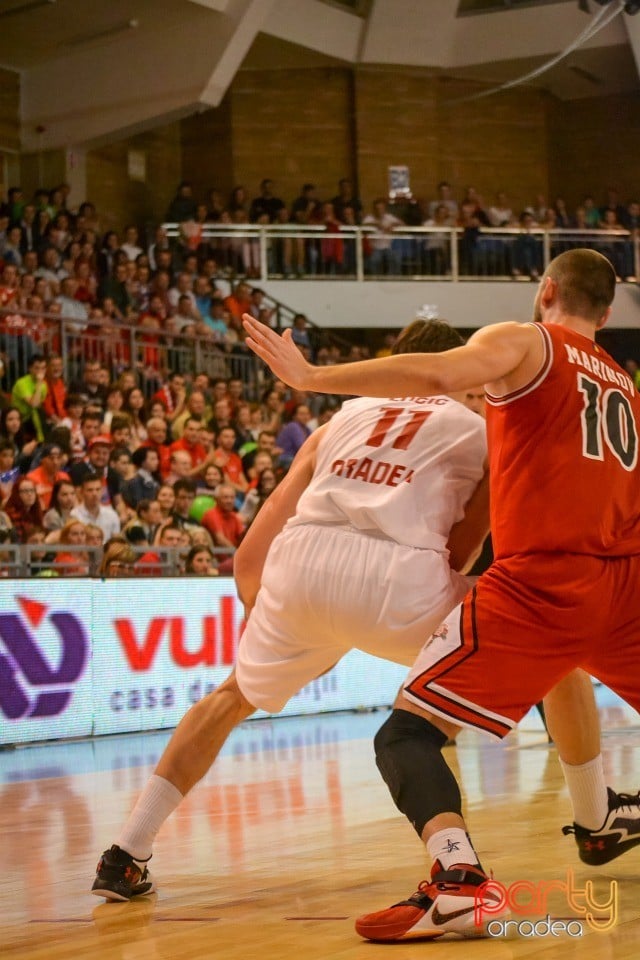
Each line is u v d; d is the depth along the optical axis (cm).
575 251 344
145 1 1808
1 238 1579
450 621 307
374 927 283
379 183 2381
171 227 1933
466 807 514
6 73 2048
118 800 581
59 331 1340
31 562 977
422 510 341
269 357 293
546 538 302
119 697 931
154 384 1400
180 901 343
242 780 639
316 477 359
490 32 2295
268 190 2139
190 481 1155
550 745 791
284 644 352
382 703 1158
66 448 1110
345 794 578
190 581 994
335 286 1984
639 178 2514
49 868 404
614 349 2184
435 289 2022
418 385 290
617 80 2433
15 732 853
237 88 2350
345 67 2375
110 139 2039
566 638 303
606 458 311
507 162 2481
